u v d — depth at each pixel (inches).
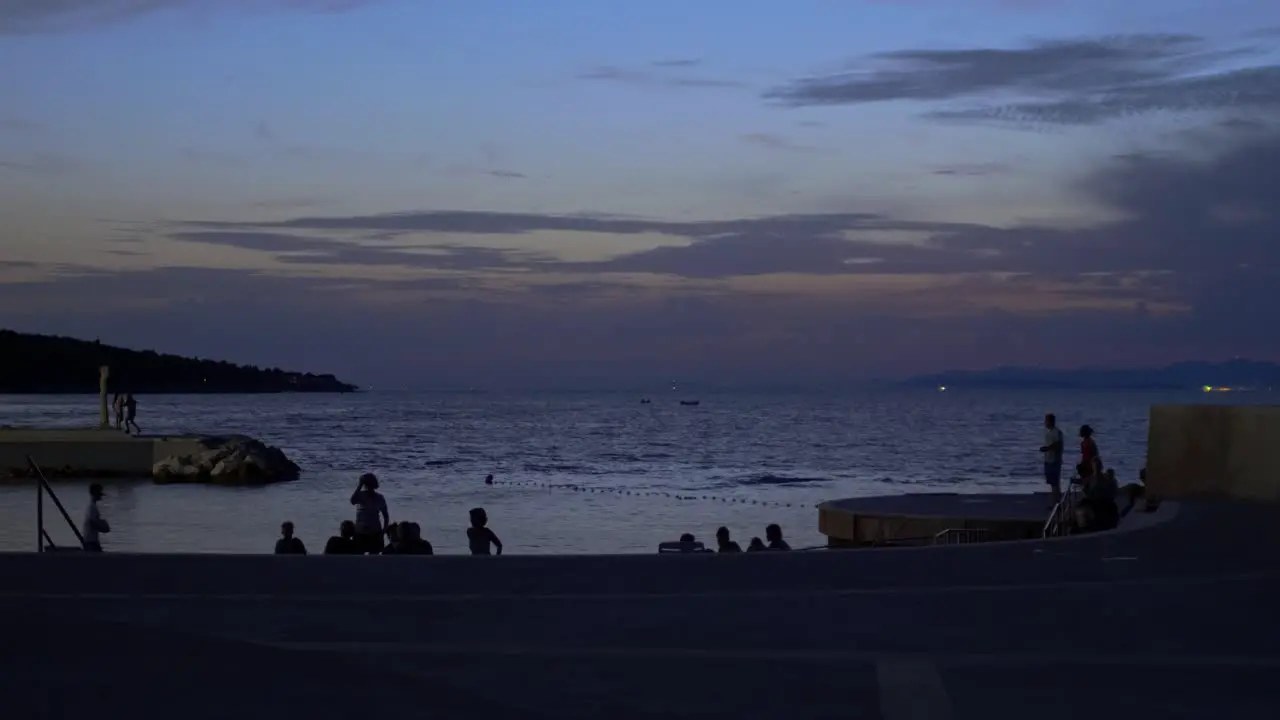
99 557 488.7
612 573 462.9
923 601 413.1
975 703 288.8
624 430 4722.0
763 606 403.5
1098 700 291.4
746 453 3112.7
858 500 913.5
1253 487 722.2
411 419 6087.6
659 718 276.4
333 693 259.3
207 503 1541.6
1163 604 409.1
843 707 285.4
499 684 304.0
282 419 5994.1
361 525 631.2
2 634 268.1
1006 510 823.1
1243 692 298.8
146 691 245.6
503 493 1795.0
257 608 398.0
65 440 1935.3
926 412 7746.1
